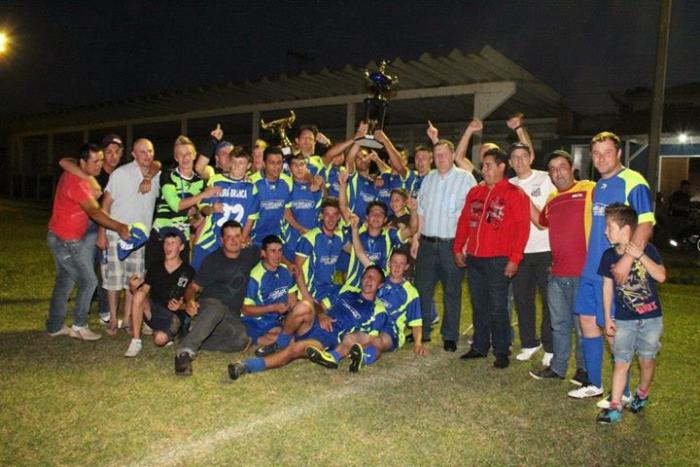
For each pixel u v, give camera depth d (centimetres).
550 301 476
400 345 538
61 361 467
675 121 1752
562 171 462
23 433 339
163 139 2786
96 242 552
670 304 827
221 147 602
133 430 348
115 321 549
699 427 388
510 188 503
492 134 1859
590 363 435
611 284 392
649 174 1165
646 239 384
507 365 510
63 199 509
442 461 328
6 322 578
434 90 1295
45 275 838
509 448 348
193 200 532
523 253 496
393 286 538
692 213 1609
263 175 595
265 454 326
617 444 359
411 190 685
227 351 514
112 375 441
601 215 418
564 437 367
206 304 484
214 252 514
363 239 589
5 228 1473
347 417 382
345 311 525
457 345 583
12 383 416
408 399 421
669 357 551
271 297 529
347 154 686
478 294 526
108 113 2122
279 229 604
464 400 424
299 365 489
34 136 3138
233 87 1491
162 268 512
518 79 1210
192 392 414
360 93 1438
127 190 542
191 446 331
